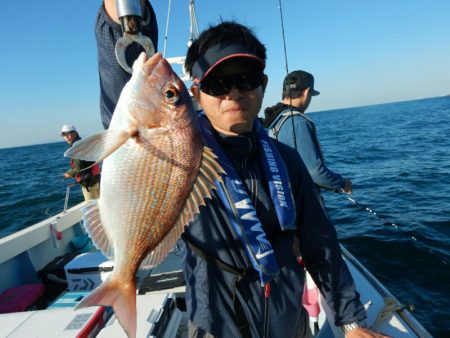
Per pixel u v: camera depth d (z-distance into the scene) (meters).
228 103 1.40
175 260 3.11
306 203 1.65
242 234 1.36
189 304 1.42
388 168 11.02
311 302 2.21
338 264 1.61
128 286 1.24
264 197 1.50
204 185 1.31
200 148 1.31
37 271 3.40
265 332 1.42
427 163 11.16
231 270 1.38
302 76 3.17
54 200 12.94
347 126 36.81
